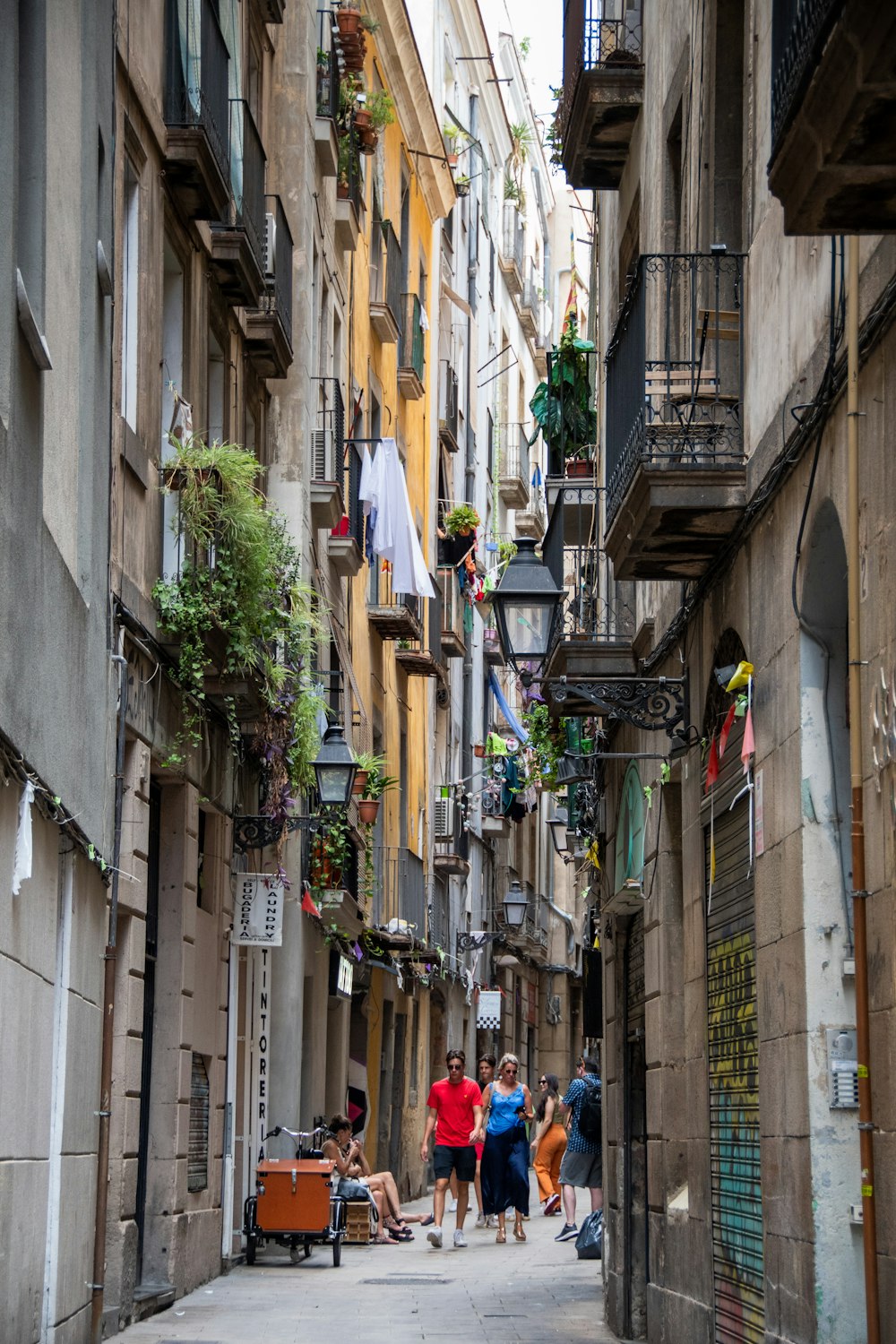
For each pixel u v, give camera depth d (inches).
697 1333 513.3
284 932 994.7
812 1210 374.6
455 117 1916.8
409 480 1632.6
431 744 1761.8
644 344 496.4
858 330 333.7
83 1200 538.6
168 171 700.0
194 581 672.4
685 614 528.7
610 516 537.6
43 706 457.4
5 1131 419.8
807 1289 379.2
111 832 584.1
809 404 374.3
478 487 2100.1
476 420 2084.2
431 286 1766.7
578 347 839.1
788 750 402.3
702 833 525.3
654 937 594.6
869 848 328.2
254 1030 930.7
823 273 379.2
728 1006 485.7
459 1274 815.1
